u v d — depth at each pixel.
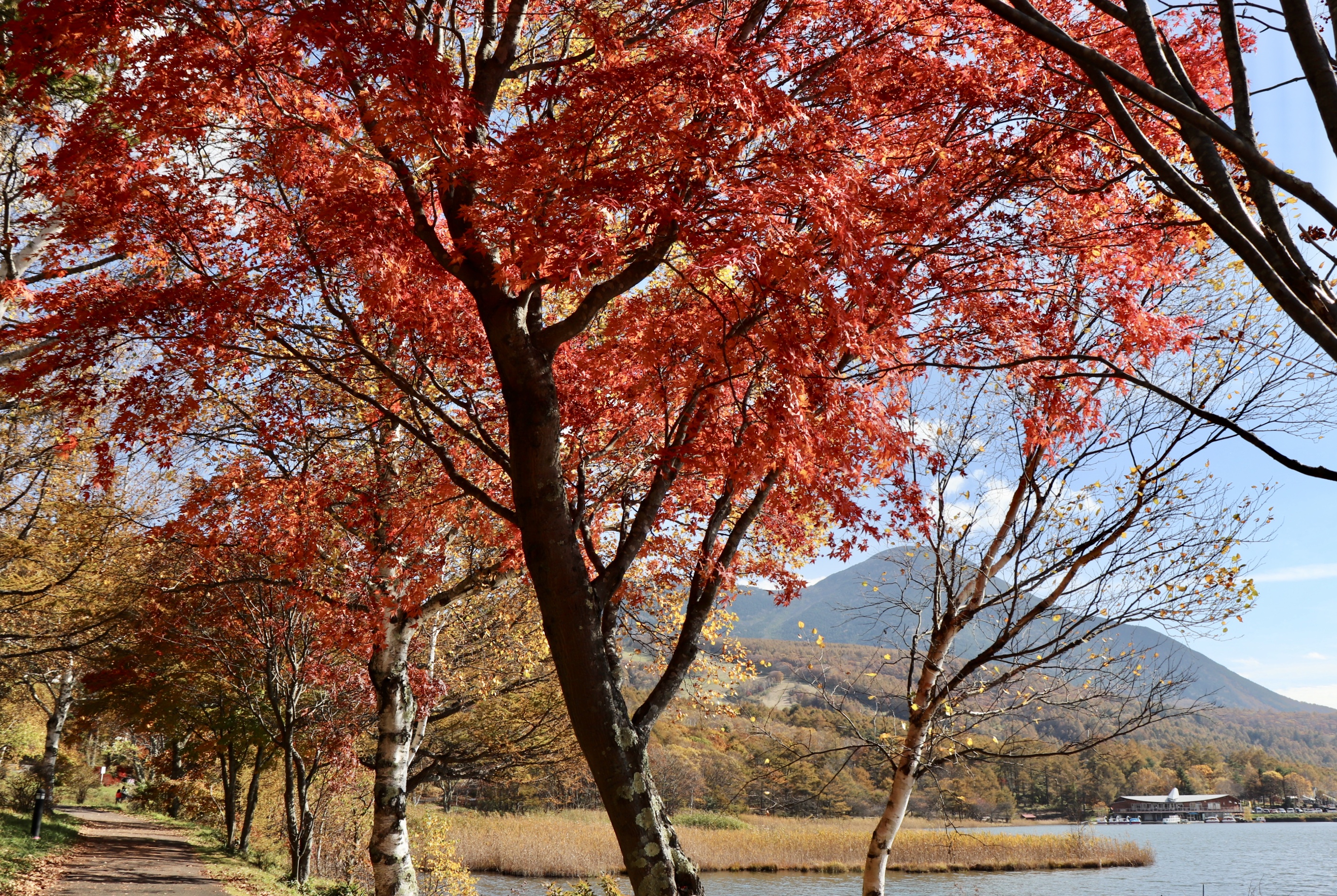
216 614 14.62
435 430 8.16
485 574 9.73
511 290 4.30
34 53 4.59
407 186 4.88
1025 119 4.91
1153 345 5.88
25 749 34.00
